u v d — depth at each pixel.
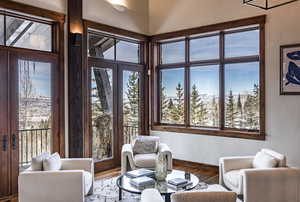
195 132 5.82
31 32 4.50
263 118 4.93
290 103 4.65
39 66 4.54
